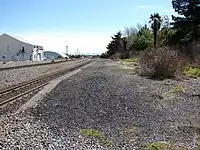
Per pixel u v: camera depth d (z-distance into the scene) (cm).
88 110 1722
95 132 1243
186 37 5988
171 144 1120
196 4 5984
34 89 2600
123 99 2086
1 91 2295
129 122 1470
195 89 2702
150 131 1316
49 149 981
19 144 1012
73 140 1110
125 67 6278
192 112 1762
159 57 3891
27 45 14025
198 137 1237
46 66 6700
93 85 2884
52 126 1328
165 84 3100
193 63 4719
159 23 8600
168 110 1803
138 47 10350
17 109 1706
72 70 5488
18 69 5097
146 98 2173
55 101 2016
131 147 1070
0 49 13912
